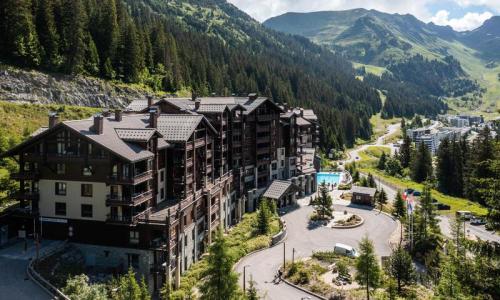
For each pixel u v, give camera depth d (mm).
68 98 130750
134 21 197750
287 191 103438
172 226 55750
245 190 97875
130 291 41906
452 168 141750
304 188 121000
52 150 56500
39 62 130375
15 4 127500
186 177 65500
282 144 115062
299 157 122250
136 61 159625
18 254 53406
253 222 86562
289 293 56938
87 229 56844
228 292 40812
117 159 53938
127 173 55219
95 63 145375
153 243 55094
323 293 56219
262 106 104062
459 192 138875
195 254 66812
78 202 56781
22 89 121562
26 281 47062
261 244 75188
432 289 58438
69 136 55562
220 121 83000
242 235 79250
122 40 158500
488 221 27859
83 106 133375
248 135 99188
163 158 64562
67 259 54438
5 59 125500
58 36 139375
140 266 55469
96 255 56781
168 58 185125
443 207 119688
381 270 60500
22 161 57406
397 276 57875
